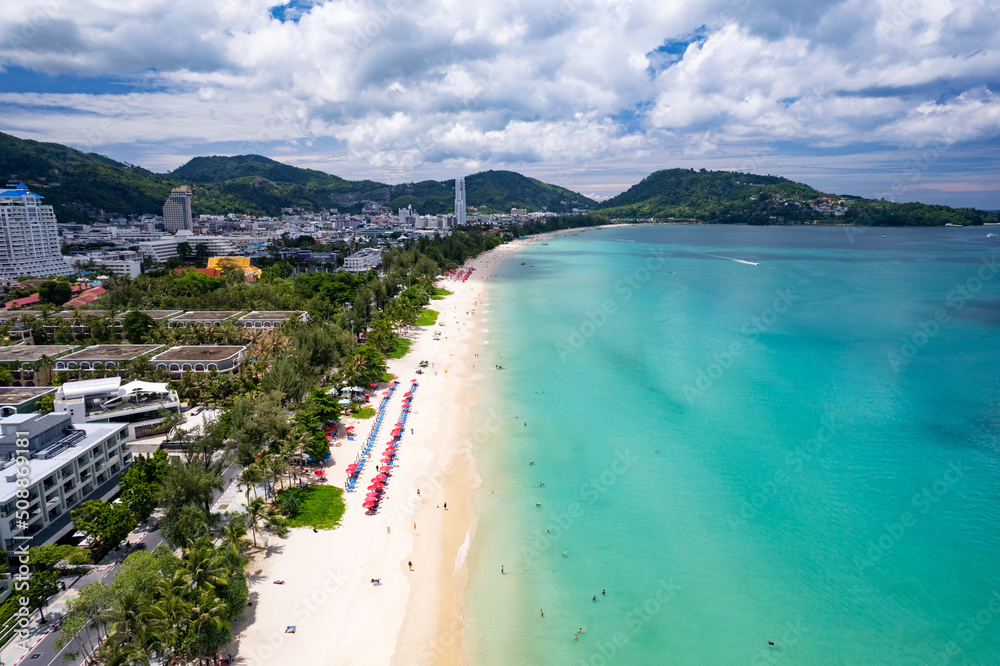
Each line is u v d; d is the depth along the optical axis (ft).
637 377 518.37
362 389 478.18
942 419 423.23
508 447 385.70
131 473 288.10
